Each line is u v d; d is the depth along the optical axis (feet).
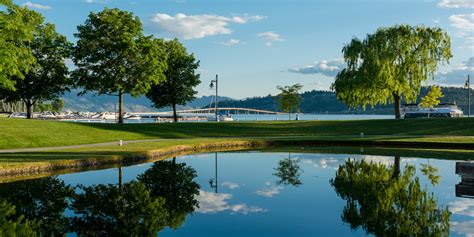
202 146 103.14
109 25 148.46
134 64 152.35
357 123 161.89
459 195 46.42
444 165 70.18
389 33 162.50
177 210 40.60
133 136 123.13
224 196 46.80
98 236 32.76
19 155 71.51
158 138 125.29
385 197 45.68
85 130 119.75
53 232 33.99
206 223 35.83
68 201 44.78
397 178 57.88
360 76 161.48
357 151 96.22
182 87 182.19
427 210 39.37
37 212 40.55
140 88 152.25
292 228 33.96
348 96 171.63
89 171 63.67
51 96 151.74
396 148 103.45
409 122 155.63
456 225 34.24
